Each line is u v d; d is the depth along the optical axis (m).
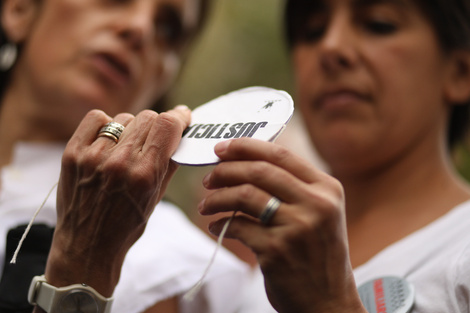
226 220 0.86
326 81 1.44
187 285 1.44
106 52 1.64
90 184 0.92
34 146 1.66
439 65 1.43
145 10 1.74
